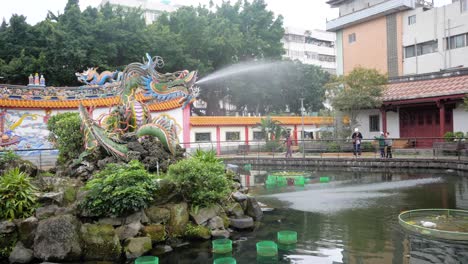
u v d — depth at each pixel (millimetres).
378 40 48812
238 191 13602
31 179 11281
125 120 14672
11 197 9836
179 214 10867
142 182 10383
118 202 9789
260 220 12508
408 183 19500
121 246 9570
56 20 42500
